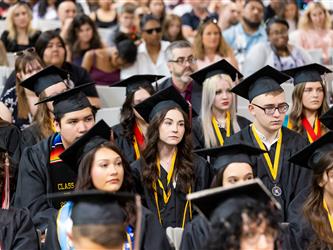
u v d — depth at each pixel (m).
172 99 9.11
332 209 7.93
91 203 6.22
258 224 5.17
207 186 8.95
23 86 10.41
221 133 10.21
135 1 18.39
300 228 7.95
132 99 10.31
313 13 15.71
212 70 10.54
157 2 16.66
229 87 10.23
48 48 12.40
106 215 6.15
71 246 7.68
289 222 8.33
